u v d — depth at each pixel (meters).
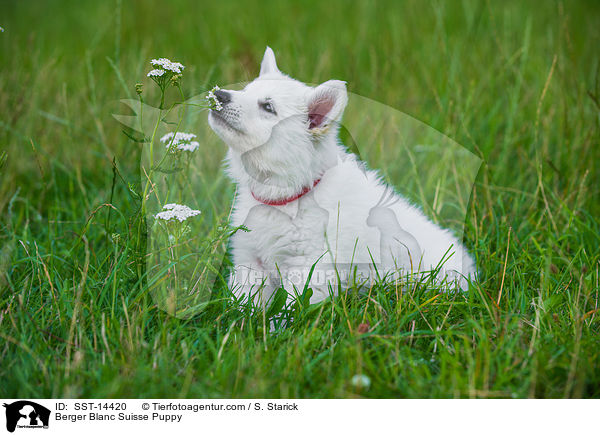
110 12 8.03
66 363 2.27
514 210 3.82
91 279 2.83
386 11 7.44
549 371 2.31
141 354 2.38
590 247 3.39
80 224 3.61
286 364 2.32
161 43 6.47
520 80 4.80
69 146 4.43
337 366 2.37
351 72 5.50
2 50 6.06
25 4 8.95
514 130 4.75
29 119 4.41
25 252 3.17
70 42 7.18
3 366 2.31
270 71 3.19
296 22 7.33
